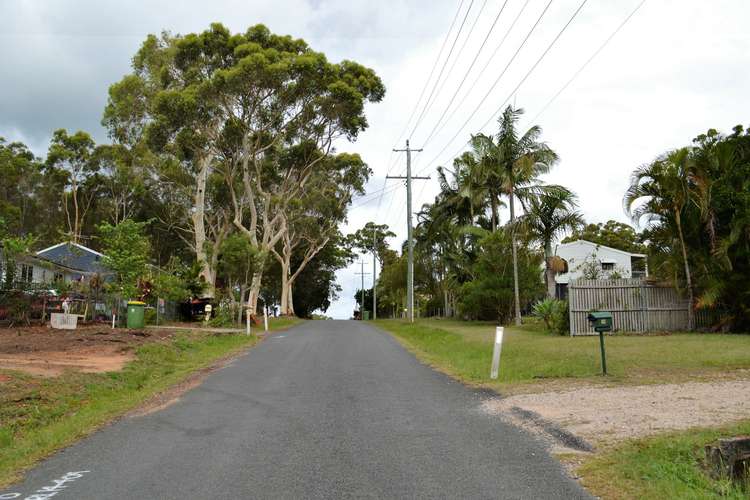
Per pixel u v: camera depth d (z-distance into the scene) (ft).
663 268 78.38
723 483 19.67
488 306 110.22
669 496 17.93
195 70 115.44
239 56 111.14
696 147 77.56
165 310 102.27
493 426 27.91
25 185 172.14
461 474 20.81
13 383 36.99
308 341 76.54
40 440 27.04
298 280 242.58
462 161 128.67
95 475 21.89
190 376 46.78
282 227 139.13
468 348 60.80
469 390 38.32
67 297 80.12
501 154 104.94
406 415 30.78
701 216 74.49
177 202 161.68
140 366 49.19
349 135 125.08
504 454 23.18
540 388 37.35
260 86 110.01
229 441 26.17
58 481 21.31
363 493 19.08
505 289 105.81
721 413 27.68
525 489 19.10
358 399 35.45
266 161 137.49
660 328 77.36
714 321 76.74
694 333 74.38
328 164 150.92
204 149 126.52
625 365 44.39
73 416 32.24
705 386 35.35
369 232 264.52
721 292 72.08
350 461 22.68
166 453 24.52
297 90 112.88
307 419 30.19
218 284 134.82
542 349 56.39
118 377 43.27
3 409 31.91
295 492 19.34
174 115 111.04
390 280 217.15
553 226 104.06
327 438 26.25
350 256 254.68
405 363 52.90
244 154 118.52
